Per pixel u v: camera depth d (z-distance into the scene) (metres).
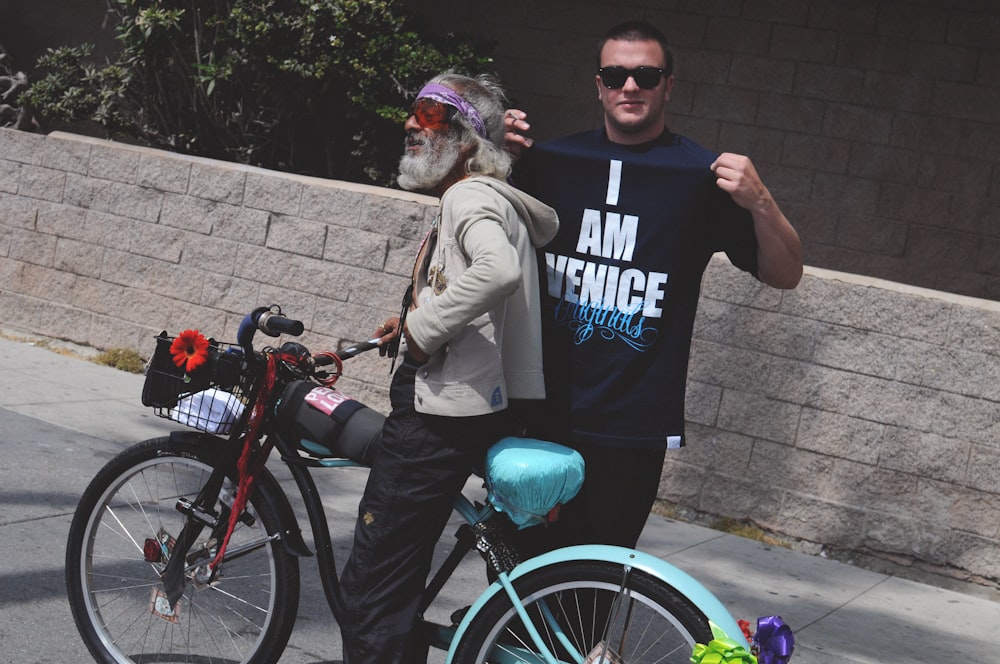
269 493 3.22
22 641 3.50
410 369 2.89
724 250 3.12
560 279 3.08
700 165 3.00
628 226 3.02
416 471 2.86
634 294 3.01
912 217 8.90
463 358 2.80
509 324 2.87
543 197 3.12
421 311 2.73
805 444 5.65
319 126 9.50
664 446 3.01
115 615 3.71
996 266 8.68
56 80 9.82
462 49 9.22
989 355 5.30
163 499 3.88
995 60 8.64
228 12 8.95
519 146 3.15
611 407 3.00
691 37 9.49
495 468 2.79
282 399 3.19
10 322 7.91
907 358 5.45
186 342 3.18
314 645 3.76
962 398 5.35
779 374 5.69
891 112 8.93
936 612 4.98
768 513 5.71
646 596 2.71
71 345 7.70
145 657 3.46
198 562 3.29
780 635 2.65
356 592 2.93
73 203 7.68
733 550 5.48
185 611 3.71
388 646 2.90
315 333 6.93
